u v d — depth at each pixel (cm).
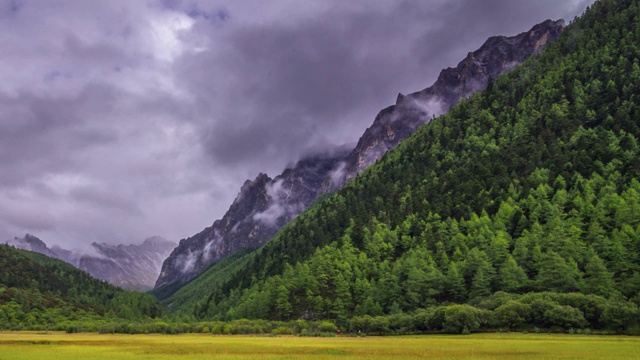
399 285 19025
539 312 12938
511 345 9475
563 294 13475
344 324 17838
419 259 19650
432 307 16425
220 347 10612
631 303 12338
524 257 17550
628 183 19275
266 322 19338
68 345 11850
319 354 8700
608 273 14725
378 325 15662
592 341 10012
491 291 17162
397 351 8856
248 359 8106
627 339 10456
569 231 17538
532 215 19788
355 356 8238
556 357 7381
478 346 9494
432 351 8675
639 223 16862
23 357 8869
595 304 12588
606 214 18250
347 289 19625
